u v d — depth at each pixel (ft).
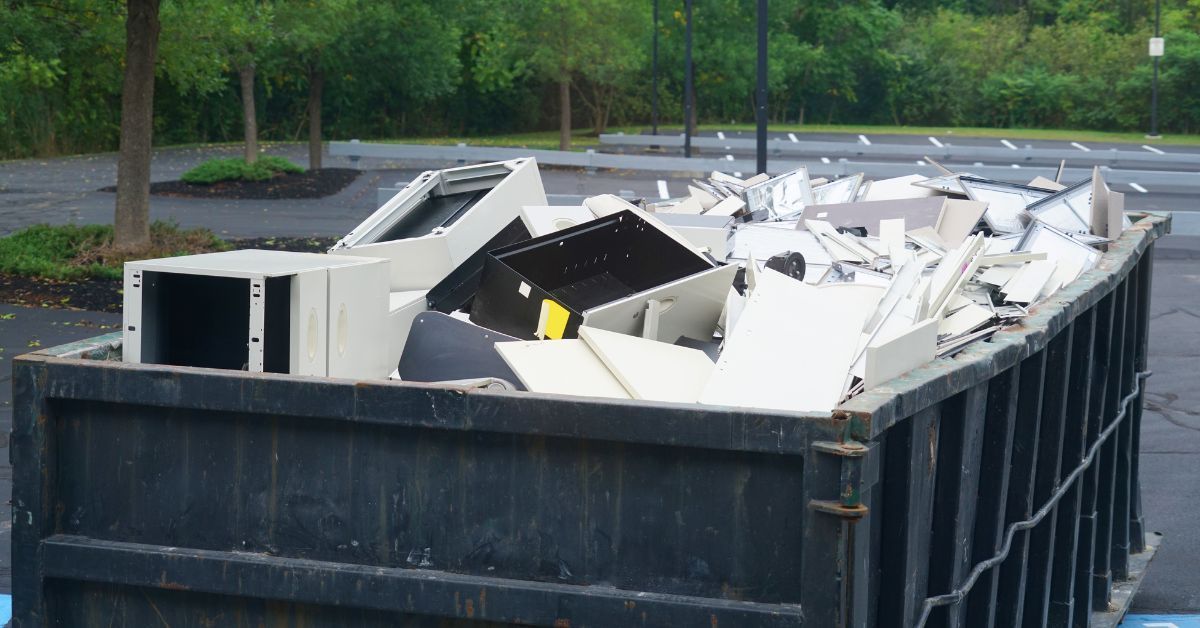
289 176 82.17
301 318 10.57
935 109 177.88
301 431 8.74
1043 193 20.53
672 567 8.14
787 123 177.27
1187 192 78.64
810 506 7.60
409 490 8.60
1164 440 27.27
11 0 47.09
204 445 8.93
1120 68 165.89
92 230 49.65
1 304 39.42
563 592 8.27
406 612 8.61
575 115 164.35
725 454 7.93
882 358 8.52
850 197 22.45
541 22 107.04
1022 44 186.70
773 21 127.85
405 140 143.23
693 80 125.80
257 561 8.81
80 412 9.11
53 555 9.09
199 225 61.31
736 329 10.14
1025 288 13.91
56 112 112.27
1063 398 12.06
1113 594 16.58
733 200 22.54
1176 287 47.09
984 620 10.26
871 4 178.70
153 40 47.42
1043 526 12.10
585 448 8.23
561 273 13.69
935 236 17.51
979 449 10.01
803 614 7.70
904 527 8.46
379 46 89.45
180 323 11.05
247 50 78.18
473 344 11.13
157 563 8.95
